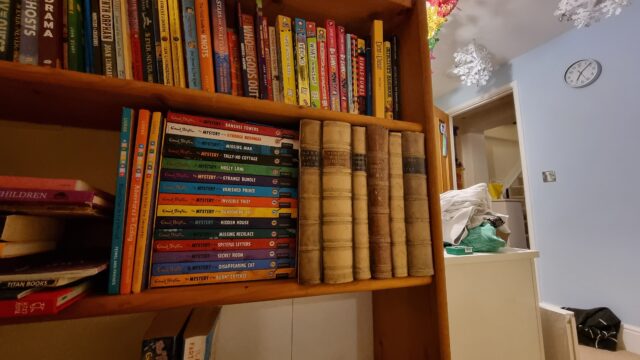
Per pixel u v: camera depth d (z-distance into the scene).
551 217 2.32
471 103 3.08
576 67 2.19
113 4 0.50
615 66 1.99
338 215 0.53
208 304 0.44
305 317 0.80
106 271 0.49
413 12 0.70
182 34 0.55
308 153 0.54
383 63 0.71
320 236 0.52
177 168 0.49
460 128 3.87
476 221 1.02
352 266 0.53
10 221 0.36
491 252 0.95
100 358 0.64
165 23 0.53
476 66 2.34
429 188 0.62
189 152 0.50
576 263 2.15
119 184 0.43
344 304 0.85
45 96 0.47
